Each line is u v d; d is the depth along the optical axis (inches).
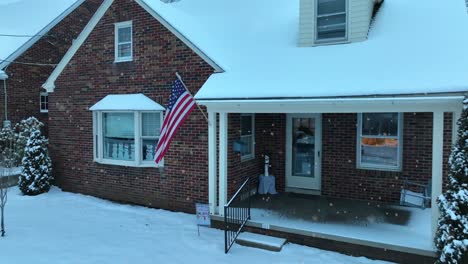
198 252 273.1
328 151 379.9
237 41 389.7
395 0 380.5
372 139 360.5
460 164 210.1
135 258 261.7
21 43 620.7
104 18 412.2
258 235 295.3
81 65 435.2
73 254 267.3
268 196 382.3
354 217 308.7
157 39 378.3
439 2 347.6
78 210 385.1
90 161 438.0
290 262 254.4
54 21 675.4
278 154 406.9
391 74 265.0
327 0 345.4
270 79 308.3
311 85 283.6
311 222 297.1
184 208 370.6
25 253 266.8
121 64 404.8
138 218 355.9
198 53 354.6
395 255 249.8
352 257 261.4
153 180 388.8
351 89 263.6
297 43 356.8
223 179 326.0
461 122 214.7
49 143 476.7
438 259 225.3
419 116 336.5
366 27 326.0
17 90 610.9
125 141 408.2
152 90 385.7
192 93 361.1
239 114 353.4
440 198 219.8
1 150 540.7
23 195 446.9
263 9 450.9
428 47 283.3
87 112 435.8
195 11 491.5
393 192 350.6
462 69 244.8
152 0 406.3
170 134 302.4
